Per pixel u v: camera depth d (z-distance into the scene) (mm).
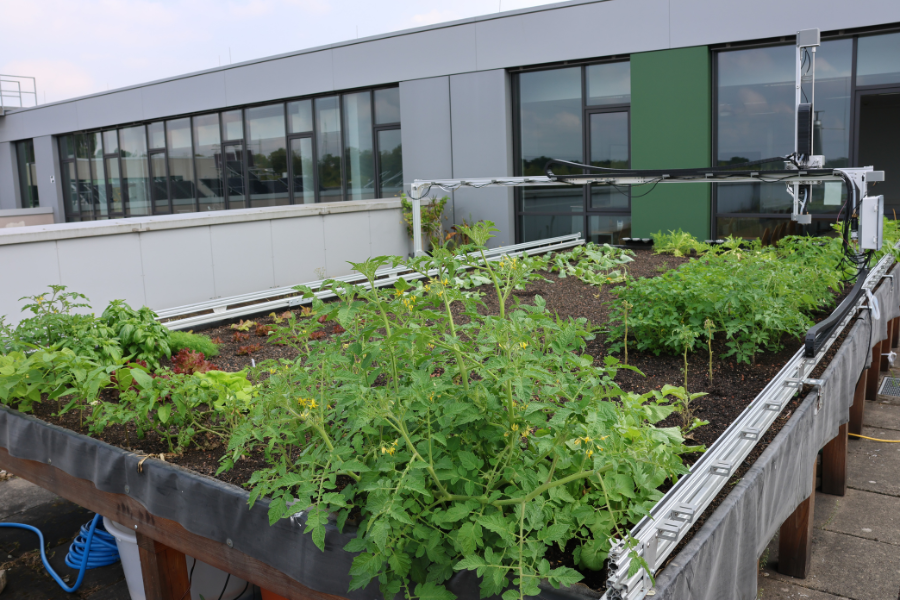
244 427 1944
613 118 8812
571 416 1529
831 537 3137
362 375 1776
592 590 1428
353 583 1487
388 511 1404
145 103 13328
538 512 1449
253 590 2666
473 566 1324
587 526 1628
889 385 5188
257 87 11695
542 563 1367
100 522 3258
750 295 3303
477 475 1598
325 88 10922
